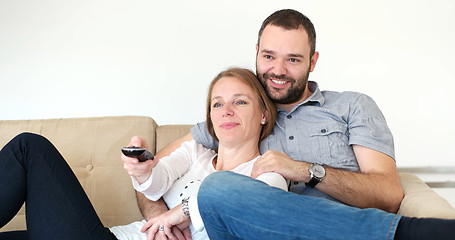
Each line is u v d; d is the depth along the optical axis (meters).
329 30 3.41
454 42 3.37
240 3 3.39
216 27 3.40
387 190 1.73
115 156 2.18
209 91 2.03
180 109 3.40
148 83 3.39
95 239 1.65
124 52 3.39
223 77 1.98
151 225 1.79
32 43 3.38
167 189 1.92
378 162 1.83
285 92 1.98
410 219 1.31
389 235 1.29
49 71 3.38
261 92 1.97
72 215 1.64
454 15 3.37
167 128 2.26
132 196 2.13
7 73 3.38
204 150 2.06
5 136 2.21
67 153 2.19
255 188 1.46
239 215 1.44
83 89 3.38
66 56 3.38
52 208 1.63
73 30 3.38
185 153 2.03
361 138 1.87
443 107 3.39
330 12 3.41
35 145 1.69
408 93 3.40
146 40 3.39
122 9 3.38
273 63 1.97
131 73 3.39
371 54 3.41
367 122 1.91
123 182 2.15
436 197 1.67
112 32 3.38
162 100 3.40
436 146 3.39
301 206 1.39
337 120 1.97
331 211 1.37
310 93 2.11
